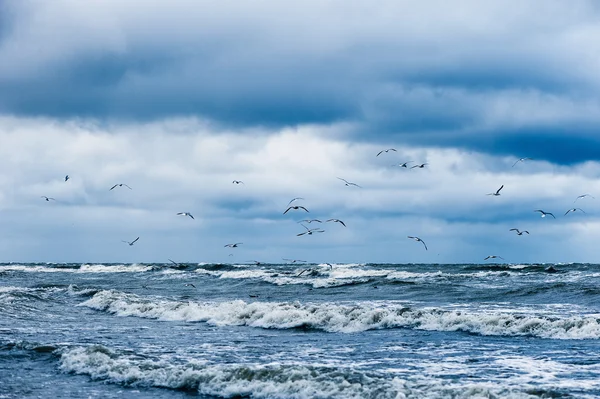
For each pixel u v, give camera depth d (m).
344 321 28.03
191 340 24.48
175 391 16.72
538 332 24.73
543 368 18.45
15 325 28.50
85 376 18.28
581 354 20.61
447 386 15.30
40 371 18.91
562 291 38.28
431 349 21.94
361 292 45.06
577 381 16.75
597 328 24.14
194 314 32.00
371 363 19.42
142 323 30.03
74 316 32.75
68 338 24.70
